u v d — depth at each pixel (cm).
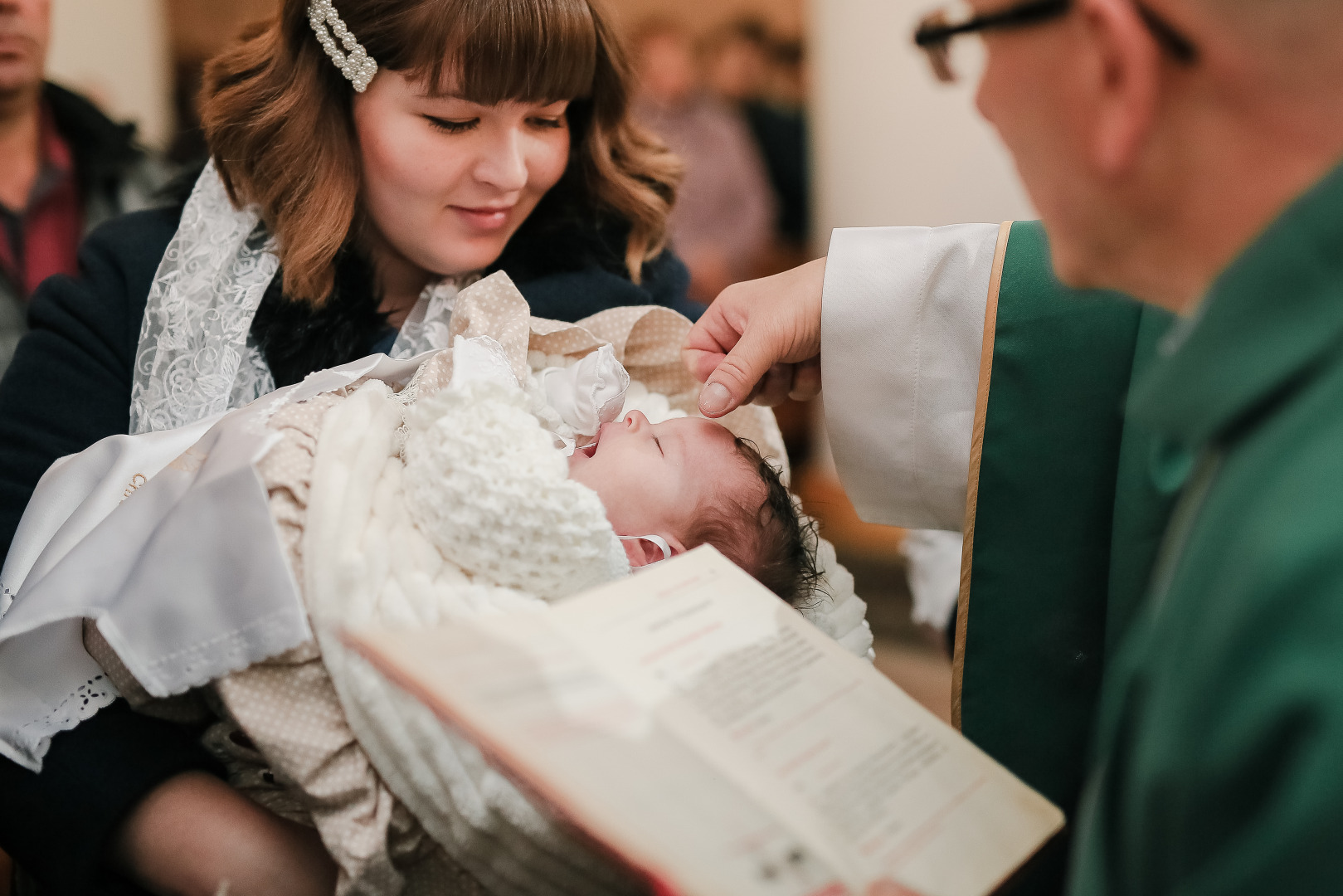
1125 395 99
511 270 143
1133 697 52
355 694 83
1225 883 42
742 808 60
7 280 211
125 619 86
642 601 73
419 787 83
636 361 132
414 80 116
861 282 112
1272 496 44
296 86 126
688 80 414
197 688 97
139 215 140
